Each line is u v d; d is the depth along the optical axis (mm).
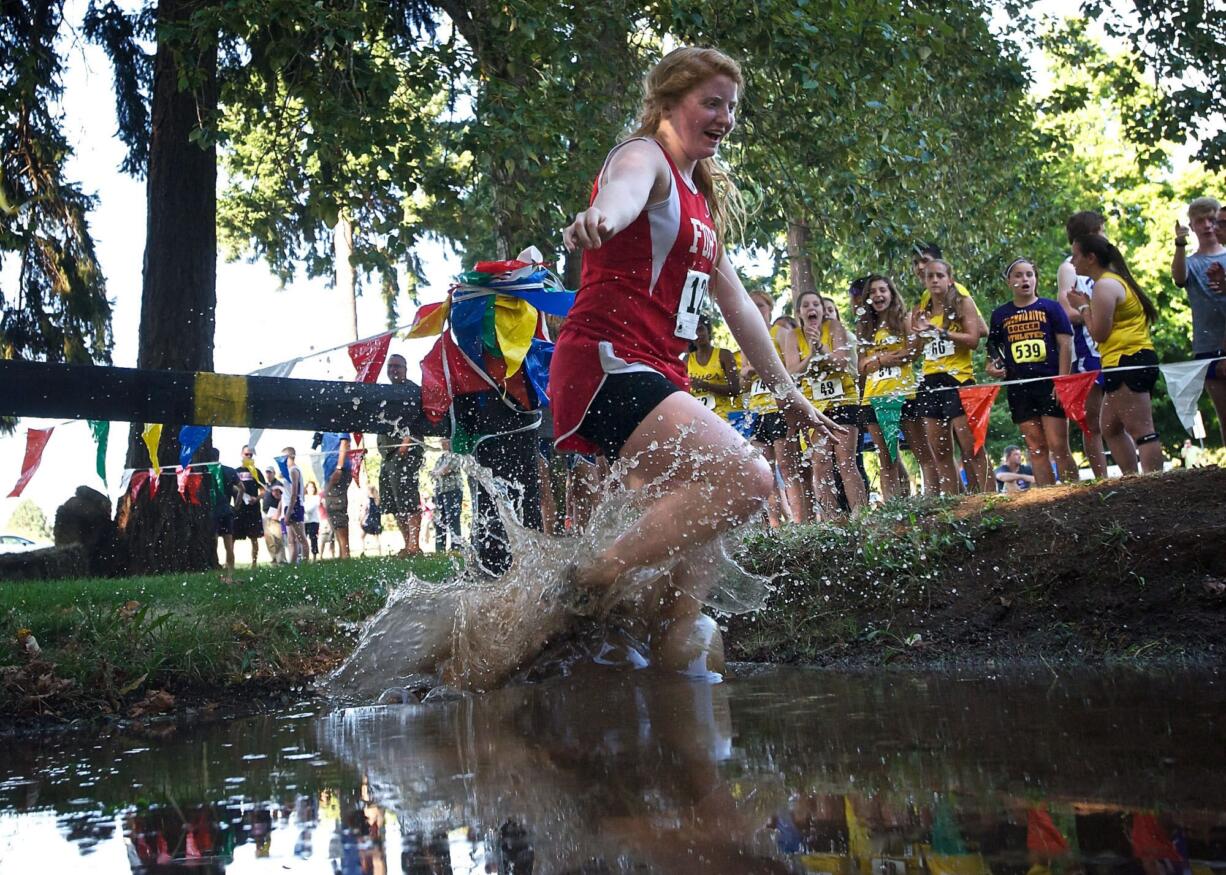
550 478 5133
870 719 2172
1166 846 1107
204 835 1463
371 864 1250
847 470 6961
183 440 6504
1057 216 18250
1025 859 1090
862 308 7133
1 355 14188
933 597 4027
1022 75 15406
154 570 10562
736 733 2080
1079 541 4031
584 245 2920
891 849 1165
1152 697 2307
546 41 10297
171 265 11617
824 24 10523
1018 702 2328
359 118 10398
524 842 1308
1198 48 13992
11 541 25312
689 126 3404
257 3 9875
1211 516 3959
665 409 3230
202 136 10641
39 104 13125
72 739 2834
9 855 1402
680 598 3359
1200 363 6273
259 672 3795
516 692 3084
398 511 8844
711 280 3738
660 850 1228
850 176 11625
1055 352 6855
